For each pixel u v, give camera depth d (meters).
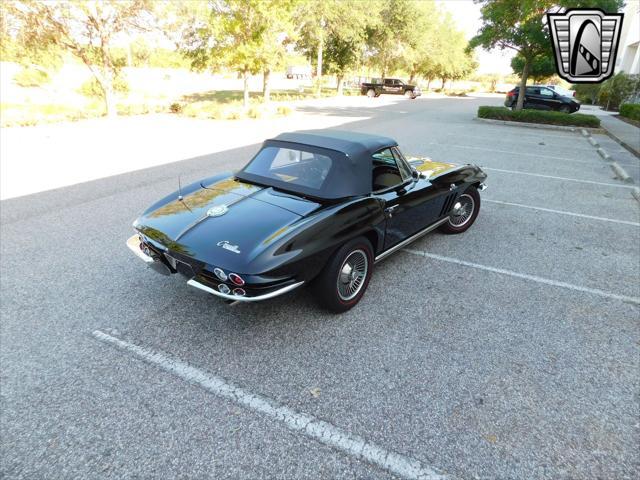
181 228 3.06
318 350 2.98
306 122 16.62
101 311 3.41
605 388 2.67
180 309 3.47
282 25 18.28
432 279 4.07
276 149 3.75
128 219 5.55
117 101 22.88
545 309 3.59
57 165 8.71
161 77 46.12
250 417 2.39
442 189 4.39
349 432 2.30
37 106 19.44
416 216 4.10
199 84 43.38
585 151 11.67
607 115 24.19
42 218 5.56
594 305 3.67
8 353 2.87
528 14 15.53
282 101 27.56
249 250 2.71
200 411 2.43
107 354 2.89
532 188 7.65
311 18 26.56
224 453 2.16
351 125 15.96
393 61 42.09
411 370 2.79
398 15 36.22
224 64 19.08
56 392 2.54
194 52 20.45
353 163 3.35
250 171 3.78
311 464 2.11
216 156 9.69
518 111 17.78
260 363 2.83
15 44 16.58
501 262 4.49
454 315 3.46
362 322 3.33
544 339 3.17
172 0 17.48
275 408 2.46
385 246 3.79
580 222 5.84
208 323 3.28
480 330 3.26
